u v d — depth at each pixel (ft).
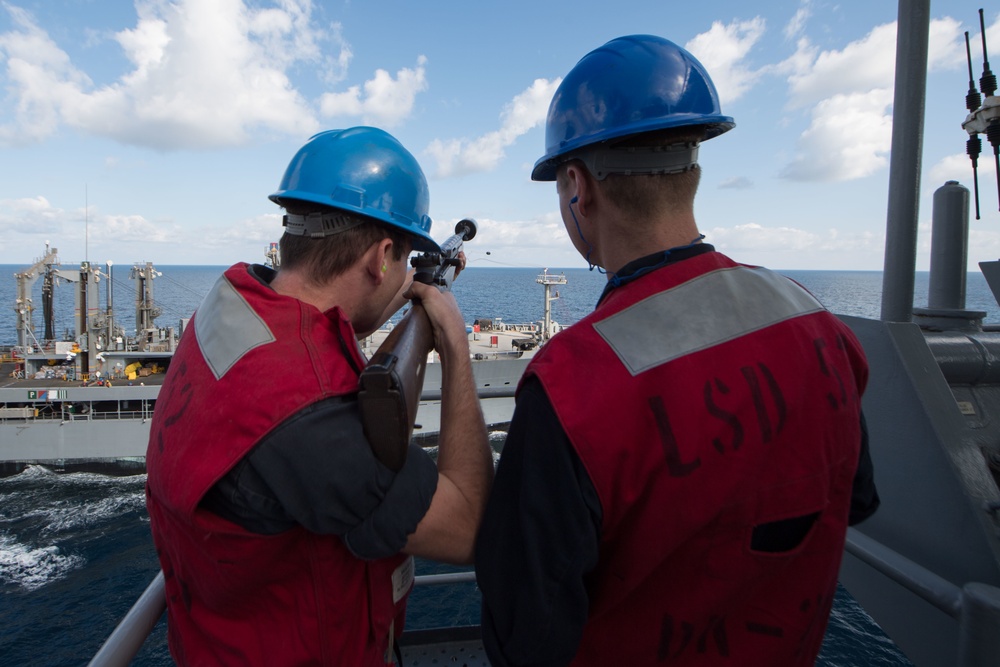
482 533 3.82
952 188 9.47
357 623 4.37
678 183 4.21
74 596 62.59
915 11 8.13
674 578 3.68
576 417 3.45
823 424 3.68
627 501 3.46
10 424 93.25
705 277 3.93
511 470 3.73
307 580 4.09
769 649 3.75
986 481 7.30
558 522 3.44
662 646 3.80
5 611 59.82
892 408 8.22
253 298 4.27
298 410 3.72
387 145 5.06
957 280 9.57
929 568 7.72
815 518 3.76
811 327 3.95
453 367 4.91
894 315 8.69
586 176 4.47
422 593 53.16
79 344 111.65
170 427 4.03
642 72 4.11
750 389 3.53
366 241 4.71
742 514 3.51
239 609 4.19
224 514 3.77
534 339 117.60
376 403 3.61
